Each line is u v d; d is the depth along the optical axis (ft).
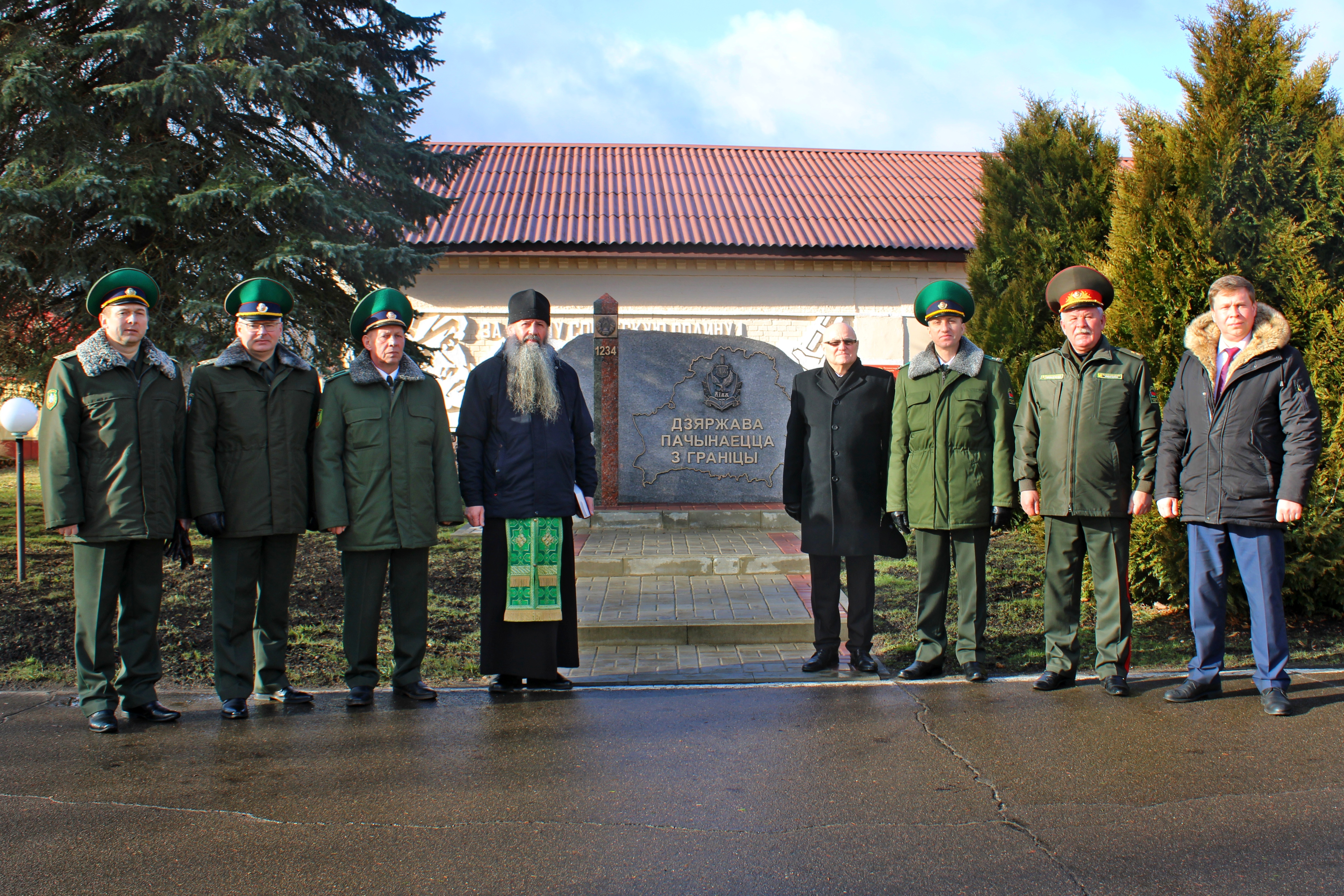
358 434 15.64
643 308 53.42
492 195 57.72
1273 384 14.92
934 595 17.02
